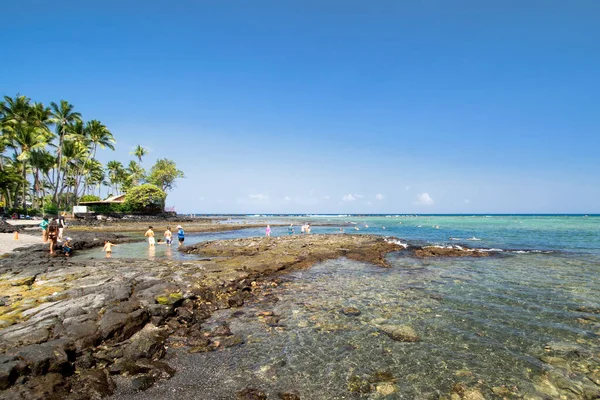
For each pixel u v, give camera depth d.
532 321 10.91
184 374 7.38
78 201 78.94
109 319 9.02
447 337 9.60
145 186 81.06
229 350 8.63
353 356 8.38
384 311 11.87
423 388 6.98
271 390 6.82
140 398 6.43
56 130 65.06
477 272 18.94
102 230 49.75
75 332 8.18
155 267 17.78
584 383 7.17
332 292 14.48
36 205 74.25
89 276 14.99
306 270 19.50
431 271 19.25
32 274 15.36
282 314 11.51
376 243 30.70
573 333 9.90
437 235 46.84
